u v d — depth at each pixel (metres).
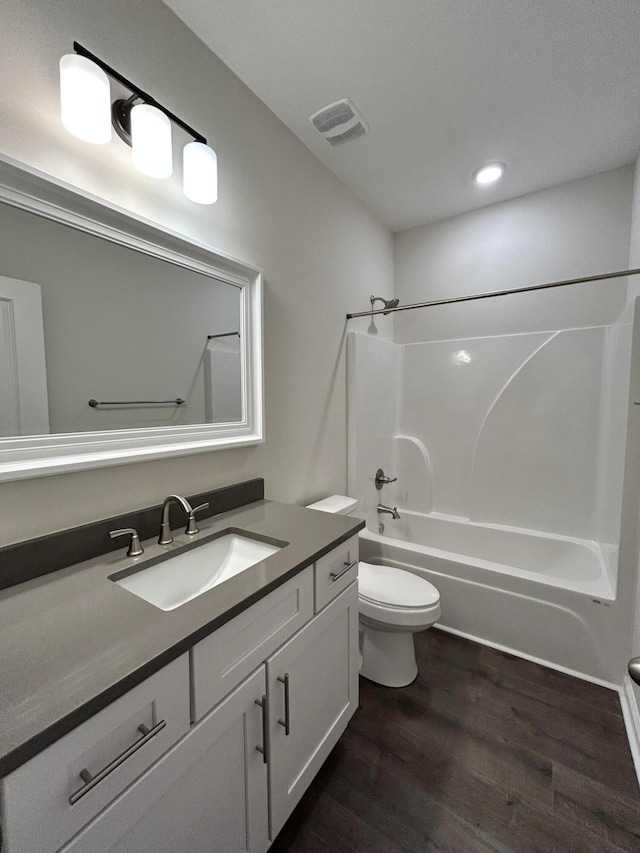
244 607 0.81
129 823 0.61
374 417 2.58
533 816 1.13
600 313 2.23
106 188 1.06
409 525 2.77
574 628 1.72
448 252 2.71
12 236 0.88
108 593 0.83
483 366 2.57
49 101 0.93
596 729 1.44
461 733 1.42
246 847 0.88
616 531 1.74
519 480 2.45
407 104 1.64
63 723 0.50
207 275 1.37
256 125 1.59
